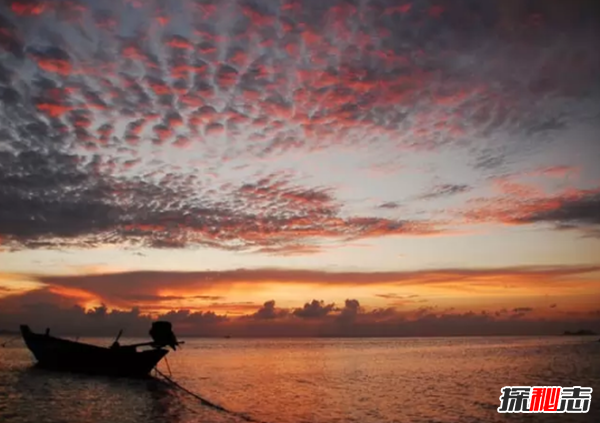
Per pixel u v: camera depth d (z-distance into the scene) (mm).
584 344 155250
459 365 69938
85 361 43062
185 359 88438
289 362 79188
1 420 24922
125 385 39000
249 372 58688
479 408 31438
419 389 41438
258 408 31062
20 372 45438
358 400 34844
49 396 32812
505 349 124562
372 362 78875
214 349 148625
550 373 55500
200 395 36438
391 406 32219
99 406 29562
